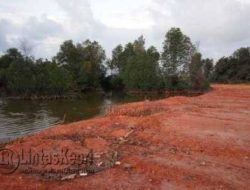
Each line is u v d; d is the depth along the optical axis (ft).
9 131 74.13
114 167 28.86
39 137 40.68
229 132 44.21
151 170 27.99
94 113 105.70
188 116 58.08
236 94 131.44
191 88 223.30
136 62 241.14
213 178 26.63
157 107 74.43
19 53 249.96
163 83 231.71
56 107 133.59
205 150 34.78
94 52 295.07
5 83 216.13
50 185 24.40
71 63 275.80
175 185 24.93
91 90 263.08
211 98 106.63
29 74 207.00
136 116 60.34
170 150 34.65
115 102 157.69
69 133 42.42
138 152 33.68
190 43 235.81
